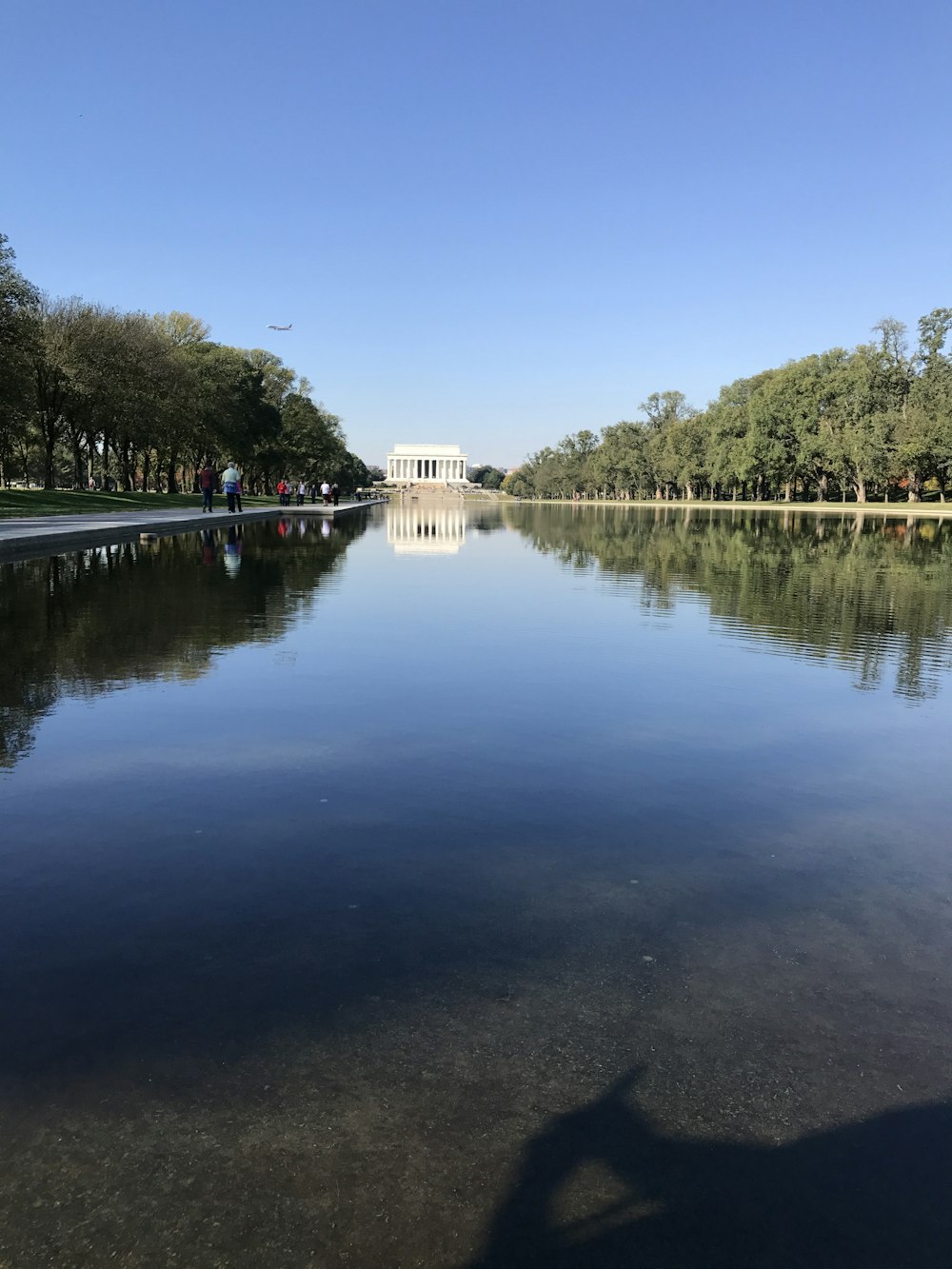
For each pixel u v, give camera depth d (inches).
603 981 100.7
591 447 5433.1
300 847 136.1
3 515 1152.2
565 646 319.6
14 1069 83.7
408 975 101.0
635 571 642.8
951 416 2539.4
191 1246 65.7
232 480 1328.7
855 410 2861.7
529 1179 72.9
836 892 124.9
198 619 367.6
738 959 106.3
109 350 1804.9
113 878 124.4
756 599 472.4
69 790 160.2
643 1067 86.4
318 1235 67.0
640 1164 74.5
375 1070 85.0
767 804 159.6
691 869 131.4
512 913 116.4
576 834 144.0
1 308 1339.8
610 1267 64.5
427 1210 69.5
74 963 101.8
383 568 638.5
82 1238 66.2
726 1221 69.1
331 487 2287.2
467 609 419.5
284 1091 81.9
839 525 1638.8
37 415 1871.3
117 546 784.9
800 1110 81.3
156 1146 75.3
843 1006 97.1
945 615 410.0
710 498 4399.6
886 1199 71.7
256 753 183.9
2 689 239.5
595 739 199.9
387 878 126.0
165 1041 88.4
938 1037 92.2
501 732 204.1
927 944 111.0
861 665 289.4
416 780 169.2
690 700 239.5
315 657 291.3
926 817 155.0
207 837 139.4
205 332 2682.1
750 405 3361.2
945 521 1925.4
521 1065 86.3
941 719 222.5
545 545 988.6
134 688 242.1
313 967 102.2
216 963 102.5
